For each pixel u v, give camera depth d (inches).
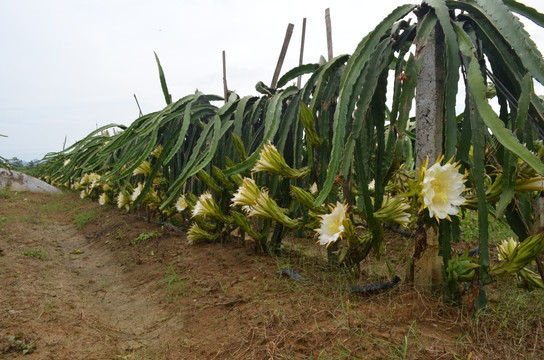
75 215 240.4
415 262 68.4
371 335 56.6
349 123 75.6
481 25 62.6
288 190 100.3
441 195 54.1
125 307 93.7
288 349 56.4
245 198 84.4
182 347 67.7
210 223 133.4
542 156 57.9
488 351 51.9
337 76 87.5
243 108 119.8
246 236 127.3
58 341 70.8
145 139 143.5
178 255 120.3
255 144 116.6
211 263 105.3
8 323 74.8
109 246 154.6
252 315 70.6
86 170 140.6
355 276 80.3
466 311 61.4
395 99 69.7
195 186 142.0
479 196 55.4
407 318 60.9
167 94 144.3
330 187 64.6
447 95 59.7
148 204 157.1
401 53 71.1
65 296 98.2
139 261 123.7
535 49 53.2
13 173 363.6
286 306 70.9
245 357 57.9
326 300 70.4
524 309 67.4
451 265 60.0
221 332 68.9
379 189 73.0
